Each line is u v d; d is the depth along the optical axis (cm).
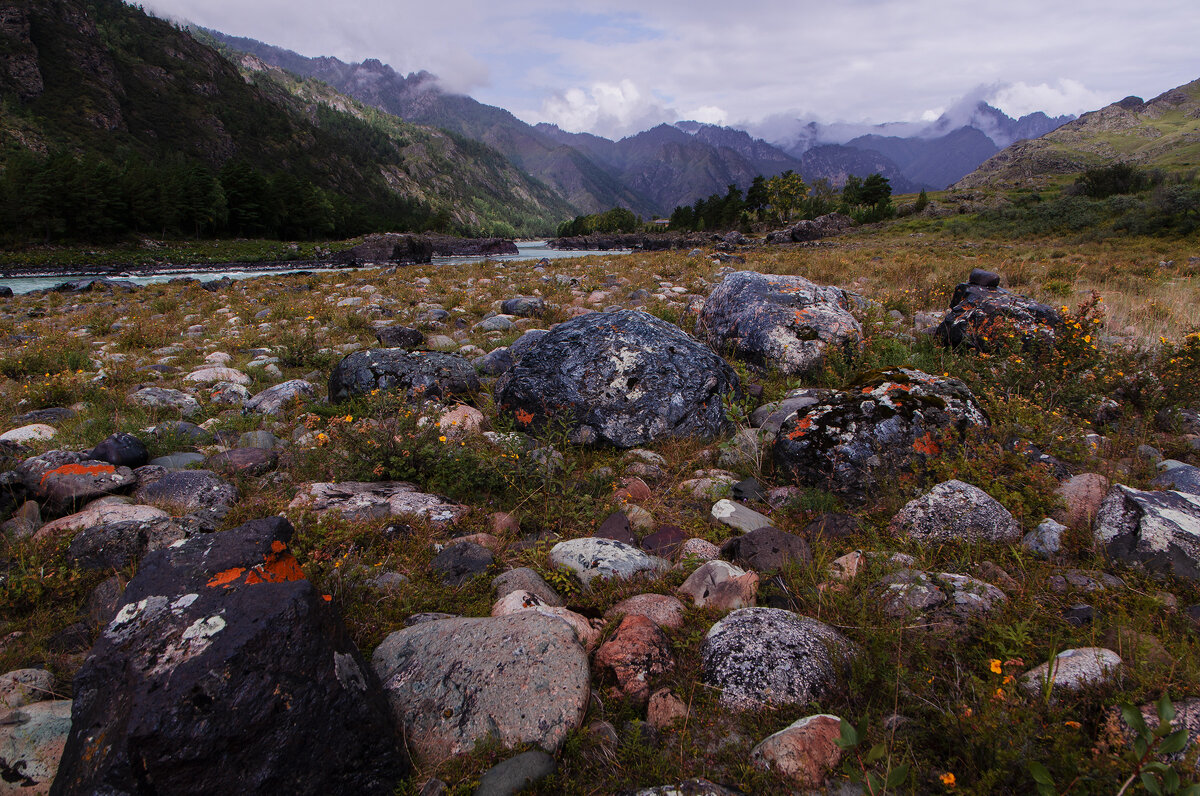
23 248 5316
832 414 465
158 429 567
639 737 230
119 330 1293
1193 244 2711
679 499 456
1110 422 568
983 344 728
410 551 365
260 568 229
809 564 334
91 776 175
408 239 5541
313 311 1423
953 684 247
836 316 769
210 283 2355
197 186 7494
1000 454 420
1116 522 339
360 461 482
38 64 12550
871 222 8112
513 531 404
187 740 176
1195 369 604
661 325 614
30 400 708
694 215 11581
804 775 210
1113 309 1088
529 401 585
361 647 276
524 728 224
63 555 343
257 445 546
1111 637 267
